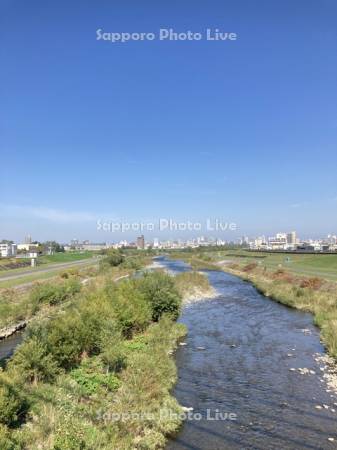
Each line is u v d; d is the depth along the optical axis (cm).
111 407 1551
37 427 1323
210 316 3928
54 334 2006
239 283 7175
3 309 3400
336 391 1908
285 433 1498
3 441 1162
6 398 1322
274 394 1880
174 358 2489
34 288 4475
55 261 14000
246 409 1712
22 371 1669
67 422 1340
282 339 2972
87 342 2169
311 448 1393
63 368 1916
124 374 1909
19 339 2917
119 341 2191
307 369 2247
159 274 3981
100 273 8362
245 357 2503
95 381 1794
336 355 2423
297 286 5238
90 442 1238
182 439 1453
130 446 1320
